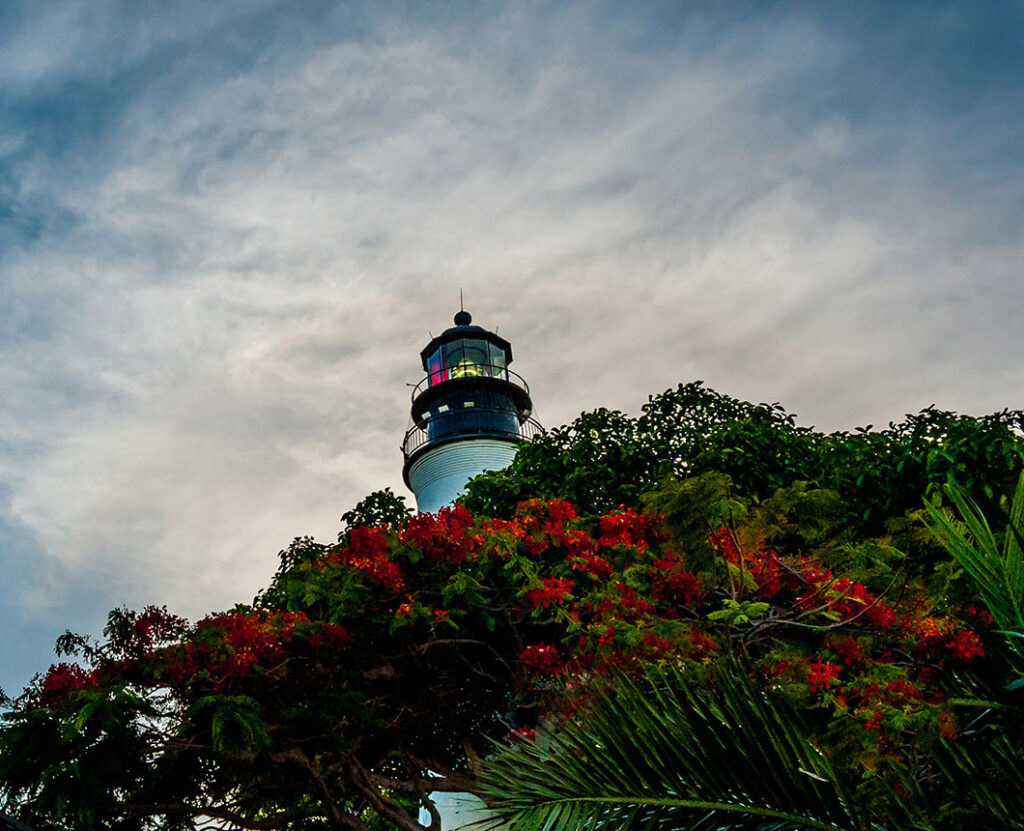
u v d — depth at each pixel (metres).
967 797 3.70
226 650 8.45
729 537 8.58
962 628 7.13
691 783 3.65
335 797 9.91
